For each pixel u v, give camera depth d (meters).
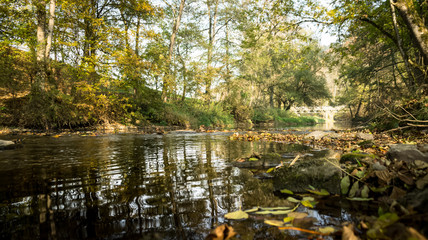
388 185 1.53
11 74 9.41
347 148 4.08
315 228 1.05
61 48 11.79
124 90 13.84
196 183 1.90
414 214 1.03
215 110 22.17
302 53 10.74
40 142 5.10
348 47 11.59
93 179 2.02
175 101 19.47
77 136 6.87
